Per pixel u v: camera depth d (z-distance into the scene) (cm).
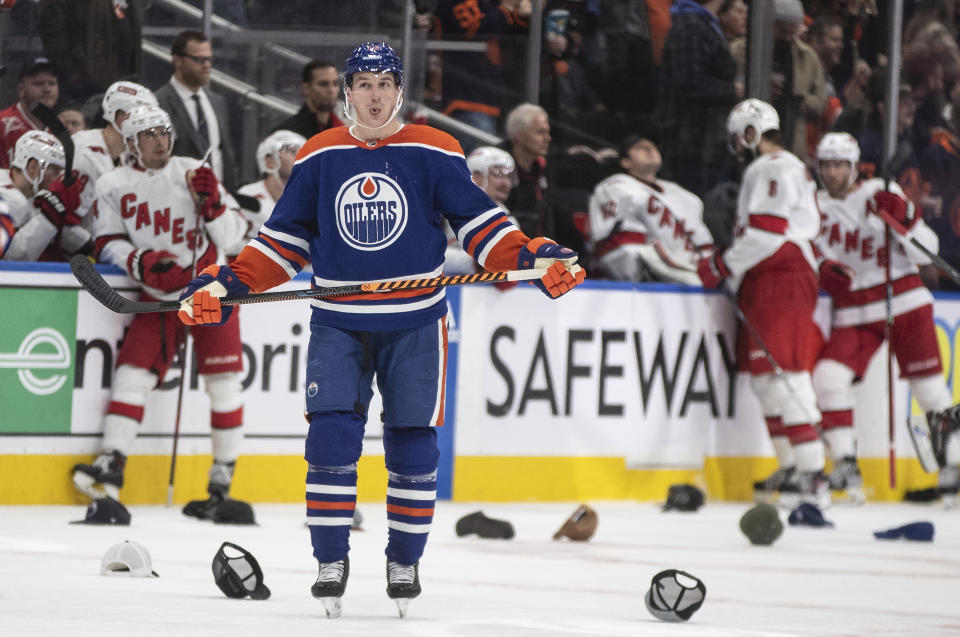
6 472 2067
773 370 2473
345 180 1146
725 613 1242
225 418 2114
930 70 2961
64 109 2298
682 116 2808
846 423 2644
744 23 2838
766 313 2470
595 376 2478
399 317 1144
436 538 1855
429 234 1155
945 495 2648
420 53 2592
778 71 2859
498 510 2266
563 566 1598
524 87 2709
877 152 2928
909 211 2595
